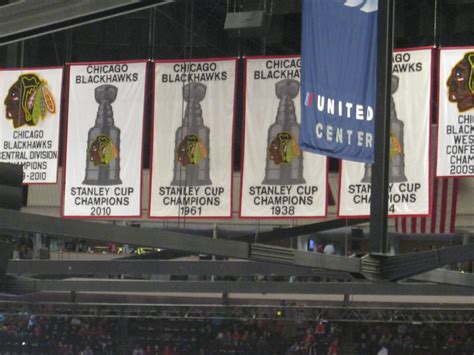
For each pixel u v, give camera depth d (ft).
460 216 160.45
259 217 107.45
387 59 66.08
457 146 101.86
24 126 113.50
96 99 112.98
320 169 106.52
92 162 112.06
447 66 102.89
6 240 43.24
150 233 50.34
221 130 109.81
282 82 108.68
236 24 112.47
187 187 110.01
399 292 104.73
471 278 78.84
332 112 63.57
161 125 111.24
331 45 63.57
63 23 43.27
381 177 66.18
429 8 159.63
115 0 42.11
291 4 151.94
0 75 114.73
